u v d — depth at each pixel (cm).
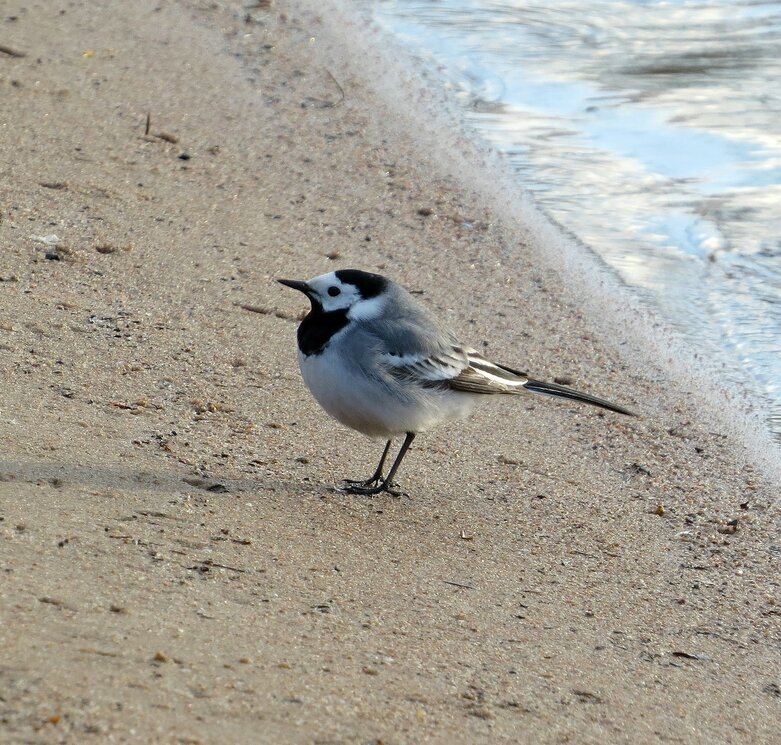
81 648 730
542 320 1655
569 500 1212
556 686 838
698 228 1969
